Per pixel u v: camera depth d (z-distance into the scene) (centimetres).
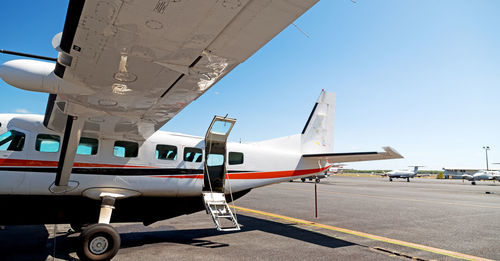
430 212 1143
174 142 676
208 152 739
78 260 489
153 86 359
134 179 611
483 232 779
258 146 881
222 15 216
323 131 1003
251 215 1007
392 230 786
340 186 2881
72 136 458
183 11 210
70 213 573
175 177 658
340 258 525
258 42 255
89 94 376
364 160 894
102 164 582
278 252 556
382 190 2422
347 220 930
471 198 1852
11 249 542
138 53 275
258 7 206
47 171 539
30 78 330
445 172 6456
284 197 1628
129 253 532
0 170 507
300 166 911
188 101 417
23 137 534
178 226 797
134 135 600
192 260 494
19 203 526
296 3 199
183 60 292
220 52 275
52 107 447
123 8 206
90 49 266
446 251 586
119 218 635
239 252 552
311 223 870
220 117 683
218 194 715
